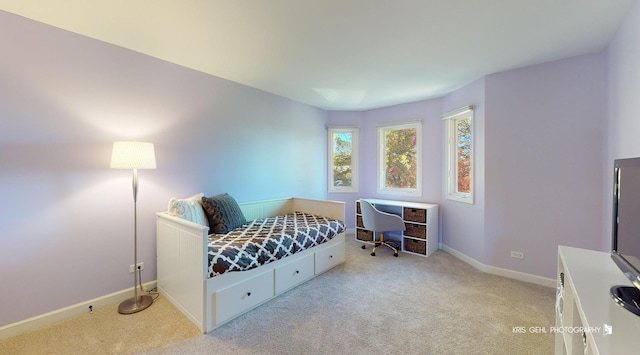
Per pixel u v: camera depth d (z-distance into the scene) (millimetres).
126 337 1764
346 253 3617
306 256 2686
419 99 3883
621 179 1111
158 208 2486
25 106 1810
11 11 1725
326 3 1635
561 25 1896
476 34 2023
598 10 1717
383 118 4387
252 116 3336
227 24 1883
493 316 2035
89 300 2090
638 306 898
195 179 2766
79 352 1619
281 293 2400
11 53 1753
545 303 2230
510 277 2768
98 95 2115
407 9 1699
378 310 2131
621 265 1078
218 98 2955
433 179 3855
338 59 2490
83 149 2051
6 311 1758
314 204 3561
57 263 1948
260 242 2232
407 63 2572
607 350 714
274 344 1709
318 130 4410
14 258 1786
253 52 2342
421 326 1907
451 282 2668
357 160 4641
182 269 2031
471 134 3117
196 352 1629
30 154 1836
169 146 2557
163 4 1648
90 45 2066
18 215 1800
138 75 2334
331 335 1804
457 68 2695
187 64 2605
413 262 3254
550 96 2529
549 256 2566
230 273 1975
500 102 2789
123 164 1950
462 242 3346
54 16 1782
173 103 2578
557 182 2518
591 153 2359
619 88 1947
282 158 3773
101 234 2150
